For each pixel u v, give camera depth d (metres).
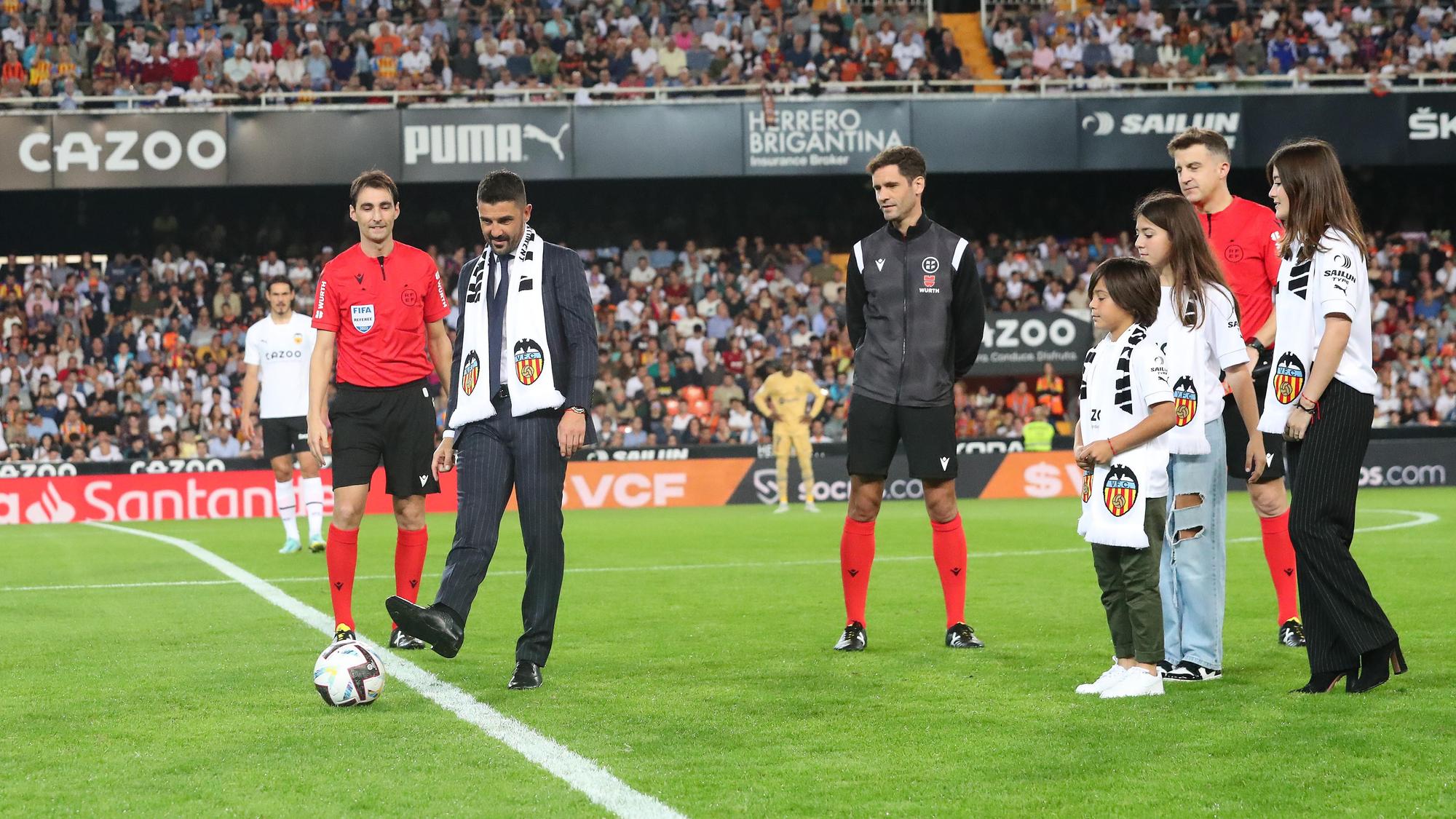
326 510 40.78
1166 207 11.36
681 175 47.16
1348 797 7.37
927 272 13.45
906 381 13.30
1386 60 53.94
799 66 54.19
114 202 53.66
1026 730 9.19
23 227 53.25
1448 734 8.87
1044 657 12.43
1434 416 50.44
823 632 14.39
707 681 11.36
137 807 7.41
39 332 50.44
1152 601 10.50
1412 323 52.66
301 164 45.72
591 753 8.59
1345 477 10.38
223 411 48.31
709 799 7.46
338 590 13.08
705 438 47.34
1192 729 9.12
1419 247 54.91
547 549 11.30
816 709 10.04
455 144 46.38
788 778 7.94
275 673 11.84
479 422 11.45
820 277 54.81
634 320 52.53
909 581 19.45
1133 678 10.48
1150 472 10.45
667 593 18.30
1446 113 47.34
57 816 7.26
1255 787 7.61
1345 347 10.34
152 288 51.81
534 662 11.19
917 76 52.97
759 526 32.25
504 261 11.54
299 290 52.88
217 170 45.34
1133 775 7.91
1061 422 50.81
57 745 8.96
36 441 46.47
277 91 51.47
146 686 11.25
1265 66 53.59
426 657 12.91
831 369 50.75
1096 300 10.79
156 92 50.31
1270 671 11.58
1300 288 10.62
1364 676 10.39
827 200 56.72
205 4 53.50
